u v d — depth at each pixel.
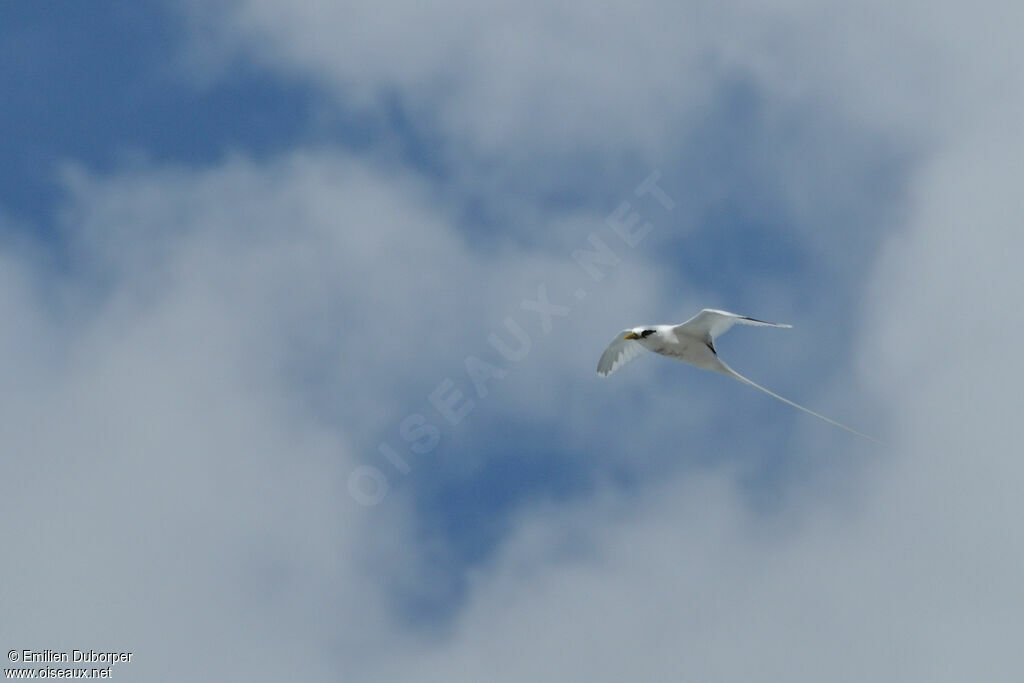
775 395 21.11
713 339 21.03
